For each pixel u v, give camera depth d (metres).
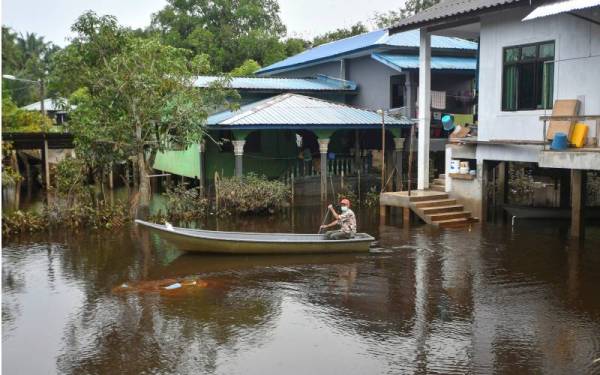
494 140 18.20
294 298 11.68
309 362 8.66
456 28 20.53
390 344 9.28
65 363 8.75
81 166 20.64
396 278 13.02
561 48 16.25
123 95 18.94
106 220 19.70
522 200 24.44
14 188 28.20
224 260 14.78
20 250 16.16
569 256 14.73
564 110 15.95
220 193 21.50
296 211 22.55
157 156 30.78
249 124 21.33
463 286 12.32
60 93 20.09
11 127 31.42
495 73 18.28
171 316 10.69
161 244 16.72
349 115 23.95
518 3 16.06
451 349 9.04
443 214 19.48
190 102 19.61
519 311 10.72
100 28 19.19
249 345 9.33
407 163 25.94
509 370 8.27
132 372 8.41
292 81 28.66
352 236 15.63
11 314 10.91
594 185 23.41
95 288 12.51
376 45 24.88
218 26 46.06
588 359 8.59
